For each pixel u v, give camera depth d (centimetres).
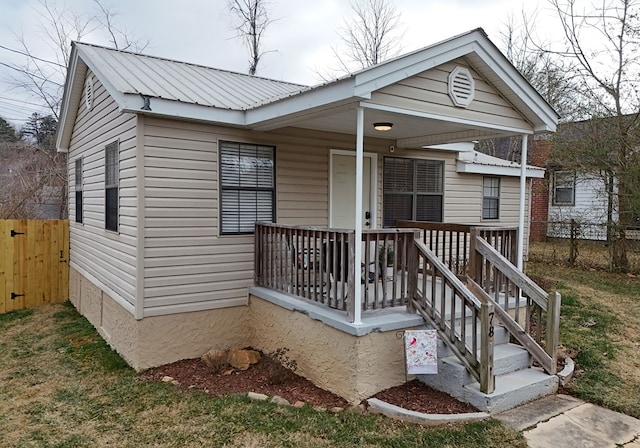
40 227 903
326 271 463
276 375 472
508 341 487
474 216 974
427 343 398
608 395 414
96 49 704
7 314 836
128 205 542
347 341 417
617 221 1074
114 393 452
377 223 746
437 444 332
